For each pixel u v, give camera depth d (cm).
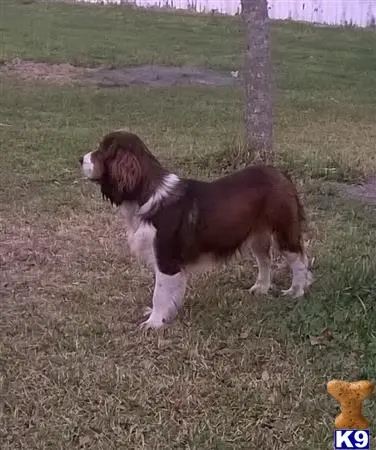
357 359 283
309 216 417
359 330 297
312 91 855
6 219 403
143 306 321
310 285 334
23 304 321
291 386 270
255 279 348
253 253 331
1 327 304
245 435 249
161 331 301
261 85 491
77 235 388
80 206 424
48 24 1166
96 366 281
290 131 635
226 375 276
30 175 468
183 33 1187
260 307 318
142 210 299
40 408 259
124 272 349
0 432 250
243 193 309
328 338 295
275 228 319
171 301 306
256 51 486
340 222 412
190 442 246
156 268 304
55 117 639
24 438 249
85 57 941
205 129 621
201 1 1570
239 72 929
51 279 343
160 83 851
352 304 313
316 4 1581
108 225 401
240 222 308
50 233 389
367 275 333
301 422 254
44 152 518
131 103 716
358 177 479
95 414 258
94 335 300
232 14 1427
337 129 654
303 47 1151
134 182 295
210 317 311
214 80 884
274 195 315
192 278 343
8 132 568
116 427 252
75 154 515
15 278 343
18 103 684
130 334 302
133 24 1232
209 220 303
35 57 913
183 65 952
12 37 1030
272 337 298
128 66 925
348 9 1555
